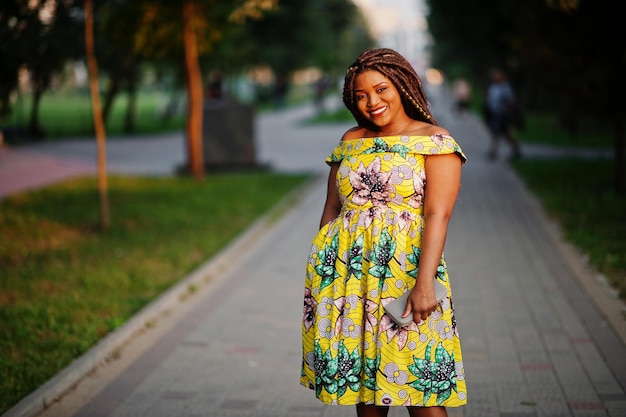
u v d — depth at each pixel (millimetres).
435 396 3523
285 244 10531
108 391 5461
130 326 6730
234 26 16766
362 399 3584
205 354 6227
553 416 4812
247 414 5031
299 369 5863
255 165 18422
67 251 9781
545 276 8266
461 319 6922
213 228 11422
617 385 5270
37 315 6977
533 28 12633
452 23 38125
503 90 18891
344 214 3650
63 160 21547
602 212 11367
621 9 11906
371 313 3535
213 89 28984
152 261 9336
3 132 27406
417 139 3527
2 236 10461
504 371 5625
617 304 6953
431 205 3514
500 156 19859
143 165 20484
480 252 9516
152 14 14805
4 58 10047
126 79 27609
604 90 12422
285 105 55562
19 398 5141
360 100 3621
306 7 52562
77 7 11047
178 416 5016
